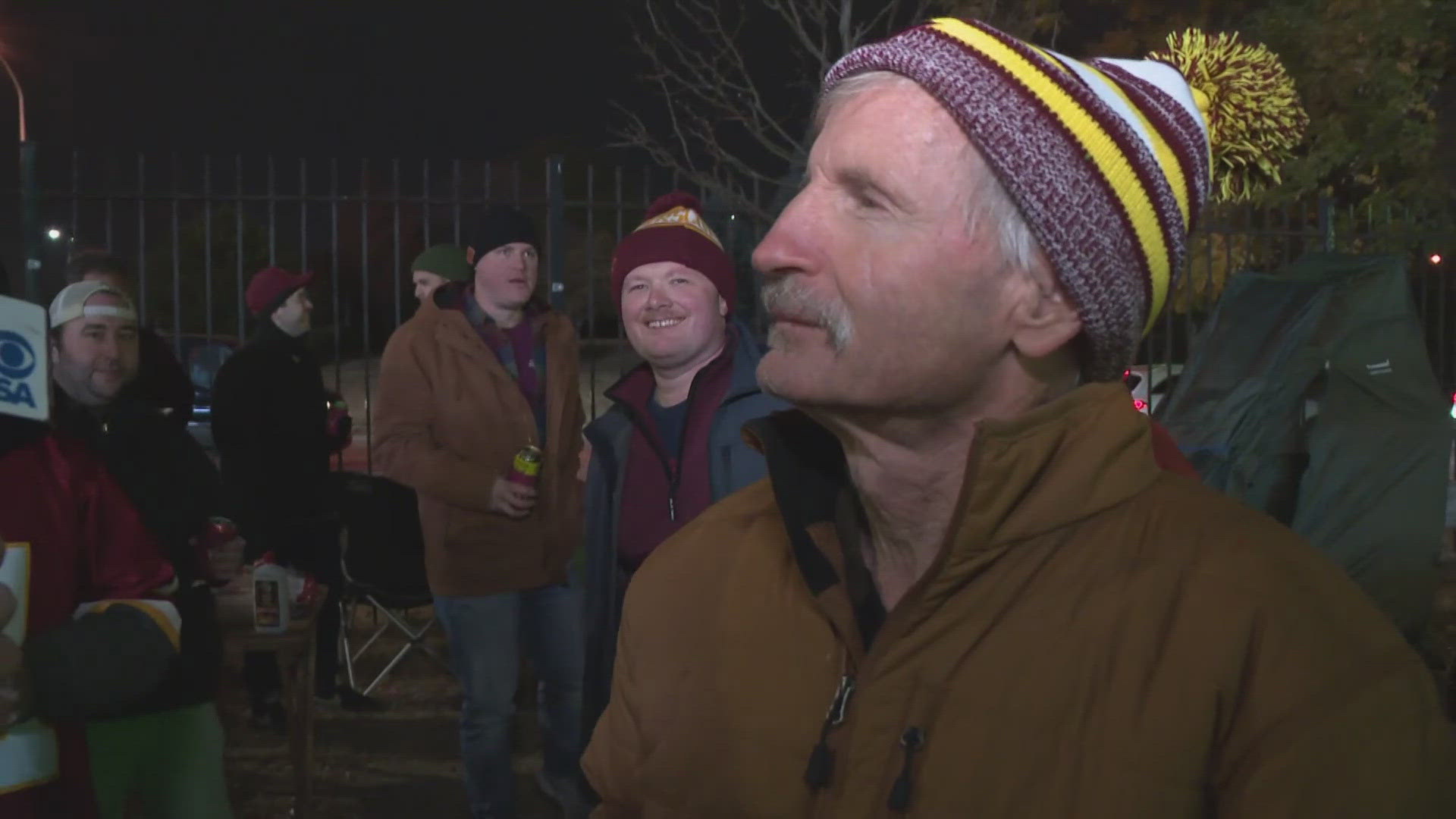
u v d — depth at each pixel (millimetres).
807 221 939
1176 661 855
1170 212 938
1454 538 7156
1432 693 841
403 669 6652
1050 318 920
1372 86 11570
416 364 4016
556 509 3986
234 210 6828
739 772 1030
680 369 2971
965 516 905
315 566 5504
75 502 2295
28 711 2082
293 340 5402
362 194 6676
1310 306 5949
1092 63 1053
